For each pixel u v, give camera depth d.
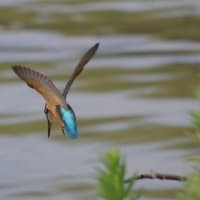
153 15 30.39
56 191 16.23
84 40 27.48
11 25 29.59
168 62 24.89
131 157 17.86
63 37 27.88
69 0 32.78
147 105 21.14
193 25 28.92
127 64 24.86
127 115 20.52
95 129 19.59
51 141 18.97
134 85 22.83
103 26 29.11
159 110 20.70
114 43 27.08
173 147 18.20
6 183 16.89
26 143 18.95
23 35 28.30
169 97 21.62
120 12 30.88
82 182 16.55
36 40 27.67
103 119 20.30
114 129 19.55
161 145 18.36
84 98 21.91
